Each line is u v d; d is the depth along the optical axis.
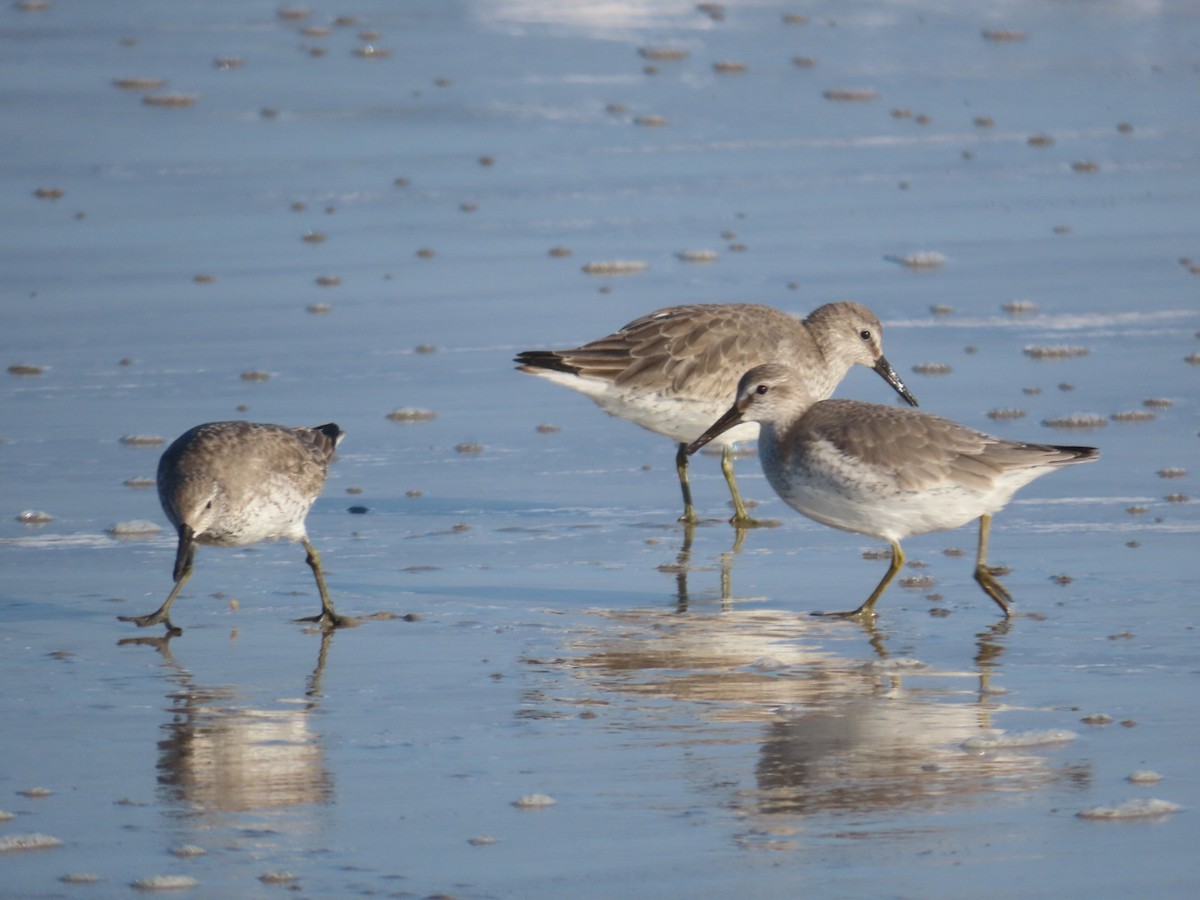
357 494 15.30
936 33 38.84
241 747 9.46
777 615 12.05
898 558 12.23
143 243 23.97
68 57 35.09
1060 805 8.50
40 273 22.55
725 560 13.55
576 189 26.66
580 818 8.42
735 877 7.73
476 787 8.84
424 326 20.44
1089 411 16.95
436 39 37.41
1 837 8.21
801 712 9.97
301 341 19.98
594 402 17.20
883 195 26.31
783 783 8.84
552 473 16.03
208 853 8.06
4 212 25.25
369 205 25.83
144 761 9.27
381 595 12.62
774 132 30.47
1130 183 26.98
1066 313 20.53
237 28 38.25
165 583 12.86
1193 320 20.20
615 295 21.34
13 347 19.66
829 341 16.02
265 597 12.57
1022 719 9.79
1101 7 41.66
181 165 27.89
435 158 28.42
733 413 12.73
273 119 30.84
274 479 12.00
